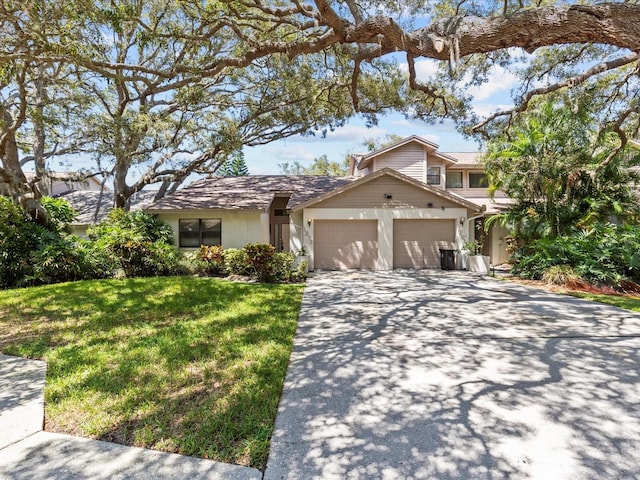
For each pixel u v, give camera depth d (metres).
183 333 6.03
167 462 2.74
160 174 17.84
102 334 5.99
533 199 13.88
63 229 14.25
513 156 13.70
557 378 4.33
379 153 19.00
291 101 15.59
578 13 3.93
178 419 3.33
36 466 2.68
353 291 10.45
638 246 11.00
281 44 6.69
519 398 3.83
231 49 14.62
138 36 6.71
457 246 15.47
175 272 13.16
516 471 2.68
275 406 3.61
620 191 13.21
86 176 17.03
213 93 15.34
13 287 11.22
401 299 9.29
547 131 13.20
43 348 5.32
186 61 10.48
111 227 13.66
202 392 3.89
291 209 15.39
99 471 2.62
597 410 3.57
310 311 7.94
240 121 16.45
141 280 11.22
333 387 4.10
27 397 3.78
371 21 5.15
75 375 4.31
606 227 12.33
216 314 7.39
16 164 12.83
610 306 8.38
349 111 14.75
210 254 13.38
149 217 14.77
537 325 6.72
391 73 12.38
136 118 13.13
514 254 14.15
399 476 2.63
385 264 15.40
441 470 2.69
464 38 4.47
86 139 15.23
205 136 15.46
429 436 3.13
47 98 13.13
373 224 15.61
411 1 8.23
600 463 2.77
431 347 5.48
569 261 12.04
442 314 7.65
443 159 19.33
